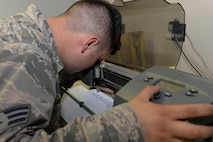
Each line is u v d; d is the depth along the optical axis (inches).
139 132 14.0
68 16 26.7
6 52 19.4
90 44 26.5
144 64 41.4
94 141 13.8
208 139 17.4
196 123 16.3
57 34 26.1
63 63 27.5
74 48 26.4
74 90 43.7
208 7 42.8
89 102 38.4
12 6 69.1
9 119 15.9
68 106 41.4
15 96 17.0
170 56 38.7
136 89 22.8
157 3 39.7
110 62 44.4
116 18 28.1
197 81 21.7
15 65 18.5
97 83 40.8
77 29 25.9
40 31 24.1
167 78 23.5
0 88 17.1
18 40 21.2
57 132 15.0
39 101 18.7
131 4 43.9
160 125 14.3
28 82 18.3
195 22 45.9
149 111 14.9
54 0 74.5
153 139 14.1
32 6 27.3
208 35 43.7
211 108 15.5
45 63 21.0
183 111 14.9
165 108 15.1
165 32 39.0
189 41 47.9
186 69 49.7
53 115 34.0
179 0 48.3
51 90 20.8
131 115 14.7
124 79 35.0
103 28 26.6
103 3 28.3
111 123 14.4
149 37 41.4
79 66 28.5
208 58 44.5
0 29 22.6
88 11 26.4
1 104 16.2
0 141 14.5
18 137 15.1
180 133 14.2
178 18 37.9
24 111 16.8
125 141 13.9
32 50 20.3
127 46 44.0
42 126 18.7
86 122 14.9
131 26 44.3
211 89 19.9
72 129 14.8
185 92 20.4
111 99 36.2
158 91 19.9
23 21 24.3
